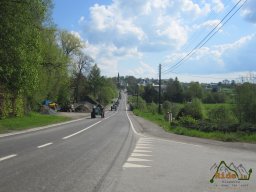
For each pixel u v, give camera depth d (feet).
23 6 102.99
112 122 152.97
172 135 90.94
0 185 28.45
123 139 73.46
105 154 48.24
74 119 183.32
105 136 79.51
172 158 46.47
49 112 218.38
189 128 105.40
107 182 30.58
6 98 127.95
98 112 218.18
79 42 290.35
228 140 76.69
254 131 84.89
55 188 27.86
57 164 38.88
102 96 569.23
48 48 188.44
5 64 108.58
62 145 57.82
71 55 289.74
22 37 106.63
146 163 41.57
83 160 42.29
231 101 145.69
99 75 565.12
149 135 89.97
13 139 66.44
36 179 30.94
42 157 43.70
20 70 114.21
